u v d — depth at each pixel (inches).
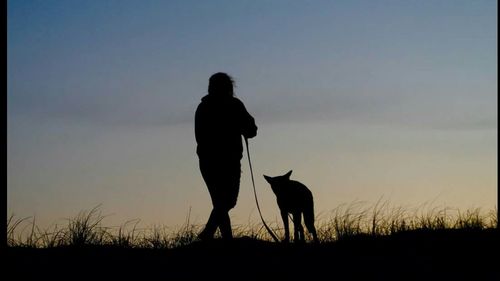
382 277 360.8
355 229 468.8
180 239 451.8
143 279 356.8
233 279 356.8
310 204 468.4
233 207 419.2
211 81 418.6
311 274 366.6
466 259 394.3
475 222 473.4
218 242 426.9
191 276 362.3
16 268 375.2
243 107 419.5
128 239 447.8
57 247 426.9
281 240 467.2
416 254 406.3
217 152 411.2
